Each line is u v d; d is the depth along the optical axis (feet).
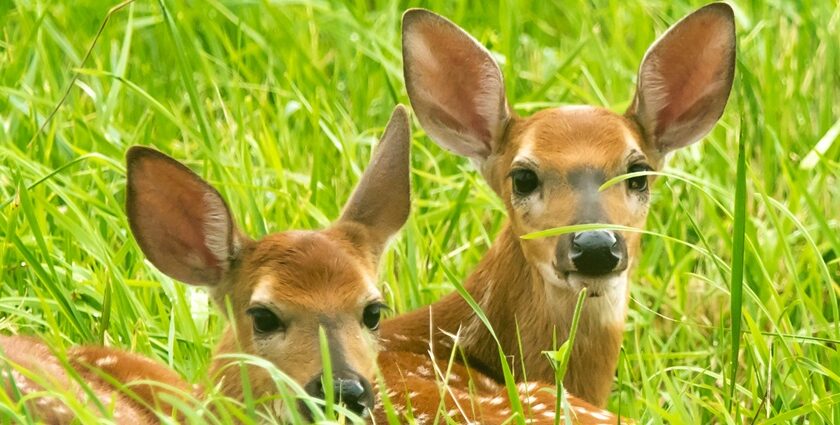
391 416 34.88
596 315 41.88
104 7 57.57
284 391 34.45
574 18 59.11
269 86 53.78
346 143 48.98
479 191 47.52
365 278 38.88
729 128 51.08
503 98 43.68
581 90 52.47
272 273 38.78
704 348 45.14
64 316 43.55
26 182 46.44
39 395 33.91
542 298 42.04
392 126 41.14
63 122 51.16
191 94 48.06
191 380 41.27
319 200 48.21
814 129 52.26
